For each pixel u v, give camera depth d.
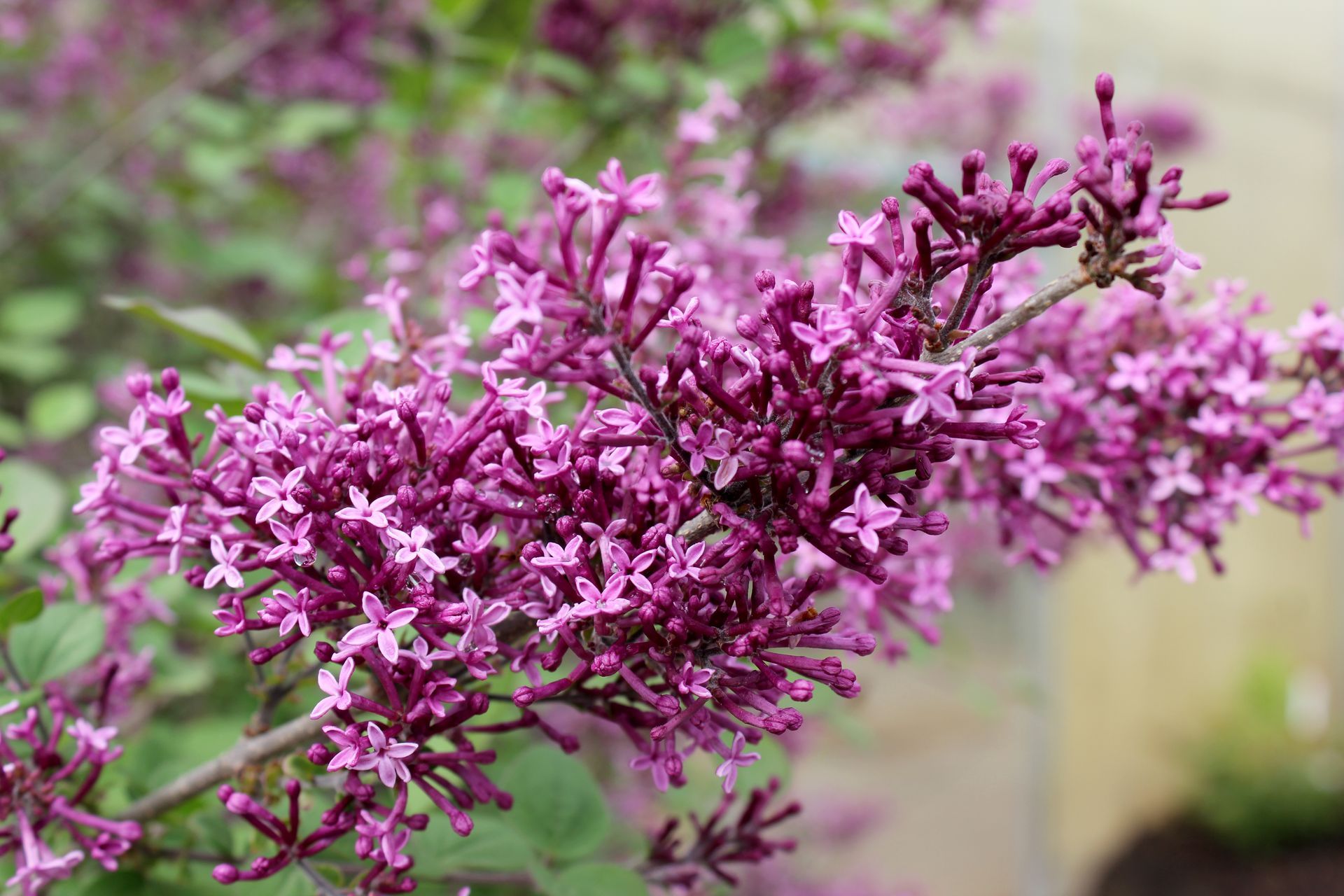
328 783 0.33
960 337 0.30
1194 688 1.63
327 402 0.34
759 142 0.65
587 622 0.30
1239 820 1.53
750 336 0.29
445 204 0.55
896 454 0.29
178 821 0.36
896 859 1.31
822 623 0.29
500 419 0.30
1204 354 0.37
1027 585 1.29
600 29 0.60
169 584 0.44
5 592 0.48
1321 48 1.52
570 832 0.38
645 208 0.28
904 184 0.29
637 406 0.29
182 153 0.87
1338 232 1.57
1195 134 1.13
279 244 0.85
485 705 0.30
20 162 0.88
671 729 0.29
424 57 0.72
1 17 0.80
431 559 0.29
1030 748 1.41
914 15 0.64
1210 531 0.37
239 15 0.82
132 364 0.64
